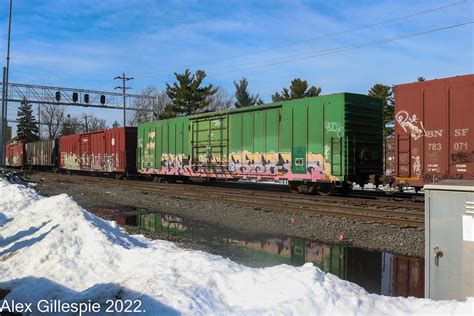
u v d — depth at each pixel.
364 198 17.52
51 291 5.46
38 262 6.53
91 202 18.55
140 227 12.33
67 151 43.78
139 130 30.53
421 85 13.30
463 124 12.29
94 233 7.34
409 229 10.40
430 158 13.05
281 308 3.95
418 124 13.35
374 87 47.34
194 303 4.27
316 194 18.81
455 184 4.49
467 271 4.24
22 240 7.99
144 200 18.58
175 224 12.84
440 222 4.43
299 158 18.14
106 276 5.82
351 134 16.67
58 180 32.81
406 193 19.33
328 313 3.92
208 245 9.73
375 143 17.84
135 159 32.47
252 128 20.53
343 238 10.09
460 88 12.37
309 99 17.77
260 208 14.55
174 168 26.38
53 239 7.10
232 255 8.73
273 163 19.36
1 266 6.69
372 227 10.83
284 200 16.52
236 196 18.06
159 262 5.79
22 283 5.82
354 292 4.43
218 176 22.69
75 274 5.94
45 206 11.21
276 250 9.20
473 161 12.04
